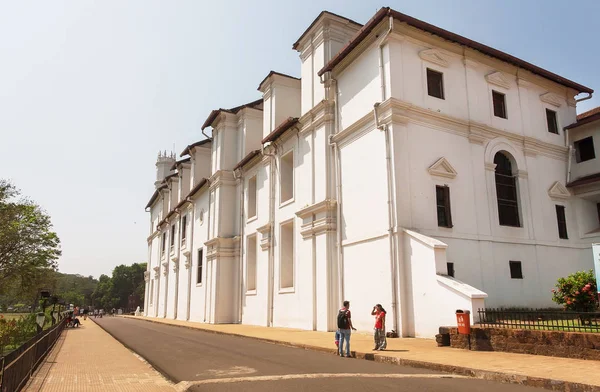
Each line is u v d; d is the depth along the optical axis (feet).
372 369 32.14
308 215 70.64
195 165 129.08
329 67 68.39
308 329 67.92
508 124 67.26
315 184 70.90
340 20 73.36
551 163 71.41
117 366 37.29
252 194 98.27
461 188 59.36
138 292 390.63
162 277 162.40
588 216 71.67
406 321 51.01
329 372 30.68
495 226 61.21
